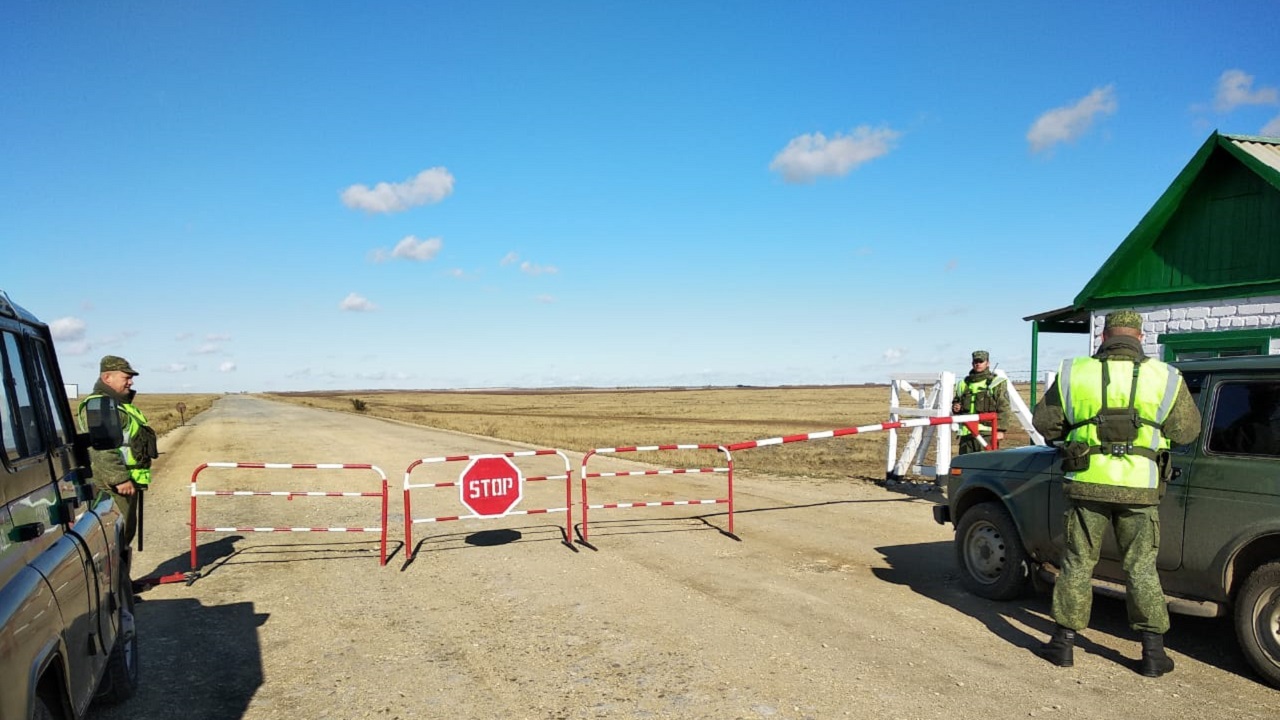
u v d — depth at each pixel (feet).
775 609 21.13
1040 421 16.97
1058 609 16.66
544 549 29.48
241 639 19.74
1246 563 16.15
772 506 38.58
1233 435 16.51
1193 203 38.73
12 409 10.79
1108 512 16.43
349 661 17.94
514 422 162.81
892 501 39.73
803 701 15.06
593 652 18.10
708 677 16.38
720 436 103.65
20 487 10.08
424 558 28.48
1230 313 37.22
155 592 24.54
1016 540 21.02
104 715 15.12
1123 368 16.14
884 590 22.93
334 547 30.89
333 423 156.04
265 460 70.64
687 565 26.37
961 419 36.09
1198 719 13.93
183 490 51.13
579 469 57.52
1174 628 19.11
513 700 15.46
